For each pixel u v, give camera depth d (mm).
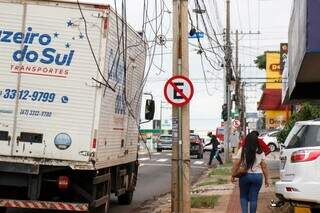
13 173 11766
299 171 11383
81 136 11625
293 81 19016
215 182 24125
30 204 11664
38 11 11766
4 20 11789
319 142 11453
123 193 16172
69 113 11680
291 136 12297
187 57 14898
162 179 26922
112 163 13320
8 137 11648
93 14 11719
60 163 11578
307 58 14906
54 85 11703
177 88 14508
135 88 15422
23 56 11766
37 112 11695
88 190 12055
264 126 85562
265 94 56344
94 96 11688
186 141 14641
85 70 11695
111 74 12367
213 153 37500
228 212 15055
